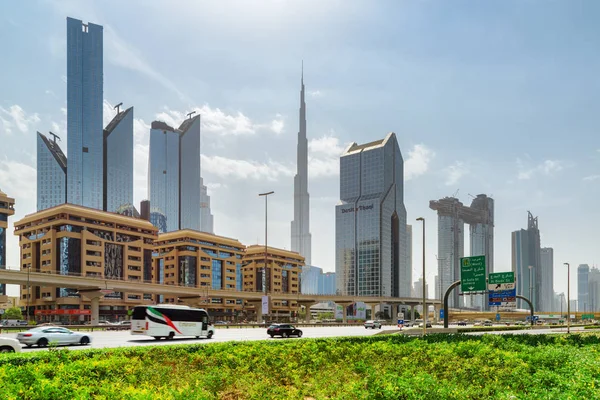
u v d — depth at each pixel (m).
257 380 16.66
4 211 130.25
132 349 24.27
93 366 17.55
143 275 161.00
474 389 13.65
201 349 25.86
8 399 11.88
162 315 48.72
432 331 58.06
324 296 184.62
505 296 72.19
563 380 14.23
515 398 11.73
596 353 22.81
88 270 144.00
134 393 11.96
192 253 180.50
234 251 198.62
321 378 17.42
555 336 36.34
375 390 12.14
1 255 128.62
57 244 142.62
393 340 32.12
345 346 27.30
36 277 100.00
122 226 157.62
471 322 166.75
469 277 61.81
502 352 22.56
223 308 184.25
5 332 70.06
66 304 136.50
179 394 12.03
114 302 149.00
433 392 12.16
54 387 13.09
